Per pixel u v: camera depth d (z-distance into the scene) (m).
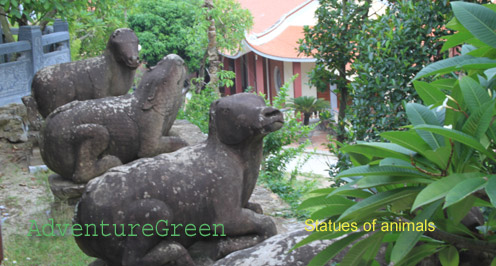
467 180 1.96
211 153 3.61
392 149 2.39
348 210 2.24
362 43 6.89
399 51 6.41
